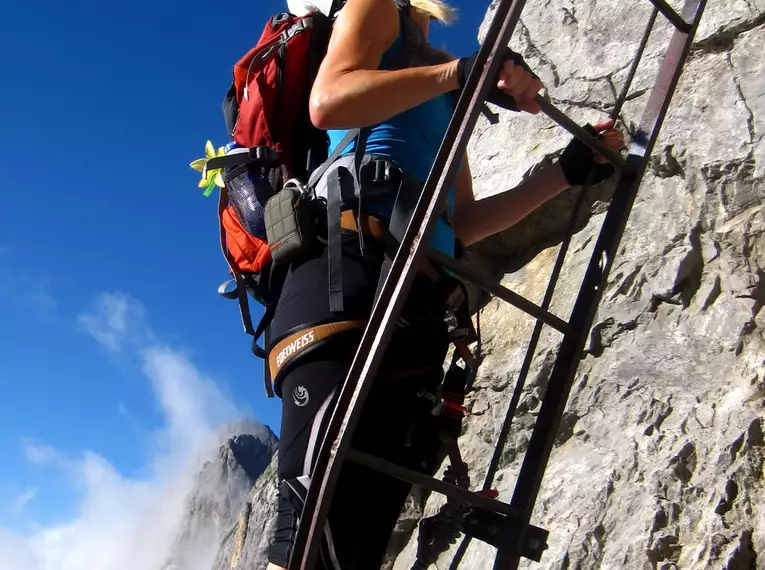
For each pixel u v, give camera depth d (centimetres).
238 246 240
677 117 449
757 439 347
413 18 236
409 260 173
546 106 201
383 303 173
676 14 243
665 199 437
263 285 236
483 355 480
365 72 195
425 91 190
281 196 213
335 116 195
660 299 414
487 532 210
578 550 350
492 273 522
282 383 206
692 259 410
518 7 180
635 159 232
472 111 176
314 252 208
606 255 222
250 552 716
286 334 204
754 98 425
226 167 242
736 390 366
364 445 196
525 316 473
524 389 438
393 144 214
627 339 413
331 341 196
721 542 321
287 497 194
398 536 473
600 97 496
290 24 245
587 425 404
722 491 336
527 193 254
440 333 210
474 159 565
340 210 204
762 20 442
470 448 461
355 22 206
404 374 200
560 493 380
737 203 410
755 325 378
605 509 359
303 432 194
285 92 232
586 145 240
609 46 514
